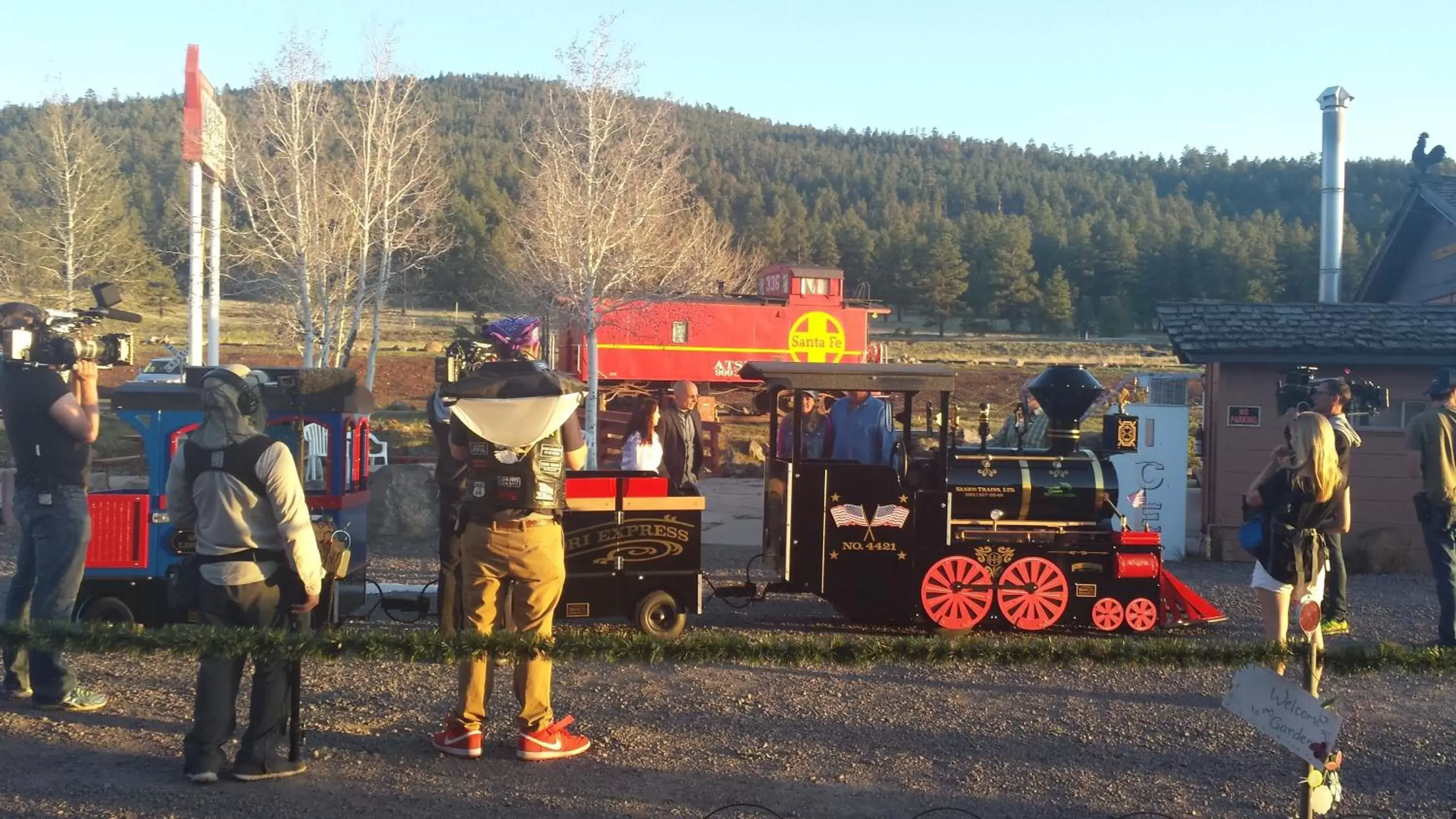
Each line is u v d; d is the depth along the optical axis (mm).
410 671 7008
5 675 6301
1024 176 167375
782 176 154875
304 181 29047
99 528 7398
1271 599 6555
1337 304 13070
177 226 36250
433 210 34656
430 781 5102
